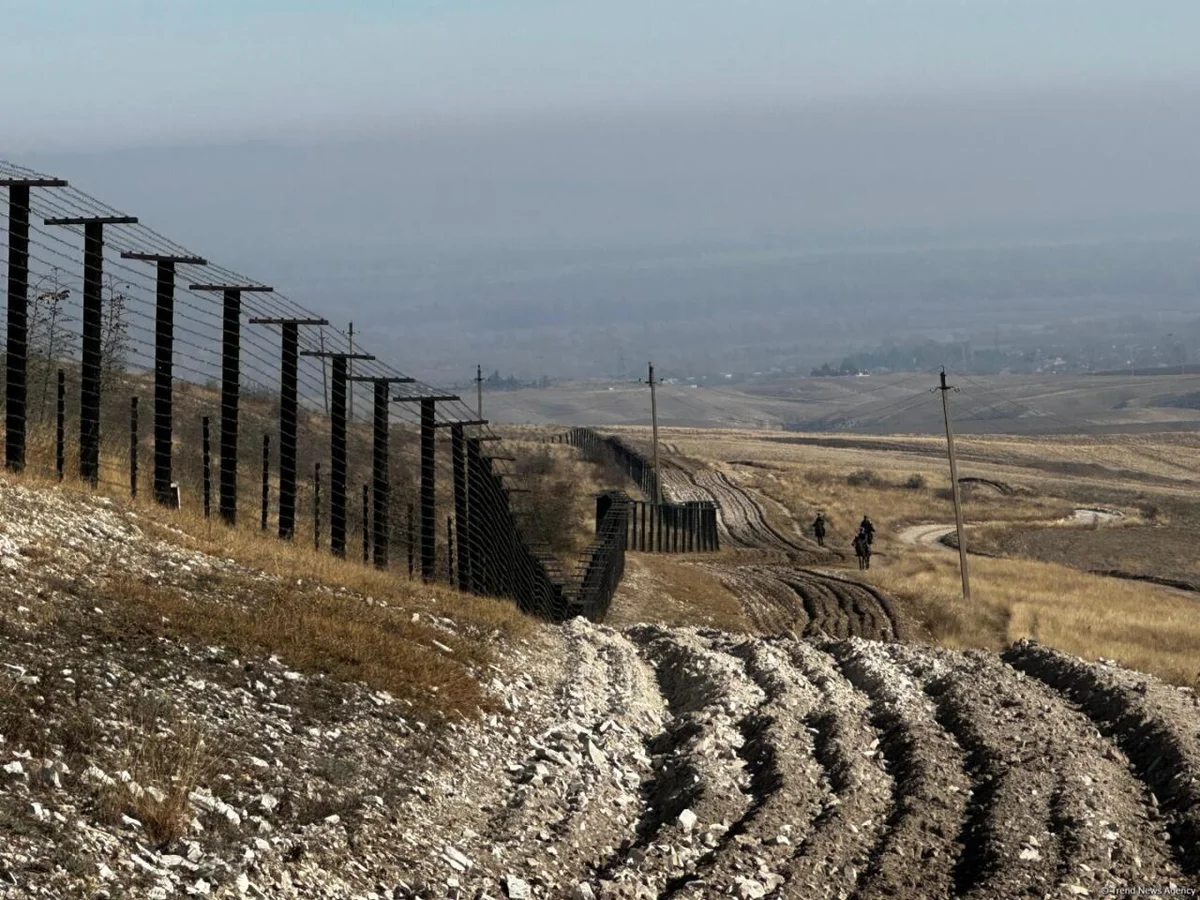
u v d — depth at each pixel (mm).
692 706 26375
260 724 16719
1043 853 16562
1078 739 23031
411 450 80188
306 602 23969
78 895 10586
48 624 17469
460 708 20641
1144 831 17969
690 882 14797
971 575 85062
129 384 60375
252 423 65875
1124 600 76062
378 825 14758
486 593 40156
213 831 12969
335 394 36844
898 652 32938
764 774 19891
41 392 40375
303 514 48625
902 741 22219
